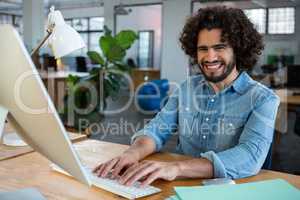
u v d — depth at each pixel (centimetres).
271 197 85
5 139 139
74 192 95
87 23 1284
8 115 73
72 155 66
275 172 116
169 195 93
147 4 945
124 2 977
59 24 127
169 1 852
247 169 110
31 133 72
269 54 823
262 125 123
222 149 138
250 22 141
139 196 91
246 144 118
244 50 137
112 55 356
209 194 86
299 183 103
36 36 889
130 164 112
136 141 138
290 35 892
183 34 151
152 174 101
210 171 107
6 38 59
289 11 891
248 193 87
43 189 97
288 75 440
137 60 1283
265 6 894
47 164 118
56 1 1138
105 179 102
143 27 1270
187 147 150
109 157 129
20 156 127
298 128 367
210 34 130
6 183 101
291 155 373
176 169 105
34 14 902
